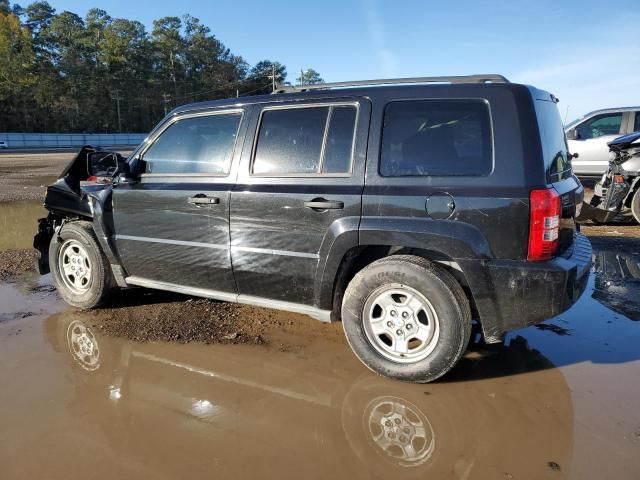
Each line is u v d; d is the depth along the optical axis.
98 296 4.33
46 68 82.88
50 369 3.33
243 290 3.70
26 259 6.27
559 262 2.84
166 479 2.27
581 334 3.83
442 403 2.88
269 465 2.36
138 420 2.74
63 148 55.09
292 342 3.75
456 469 2.32
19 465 2.36
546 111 3.19
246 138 3.63
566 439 2.52
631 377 3.14
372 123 3.20
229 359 3.48
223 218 3.61
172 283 4.05
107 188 4.20
